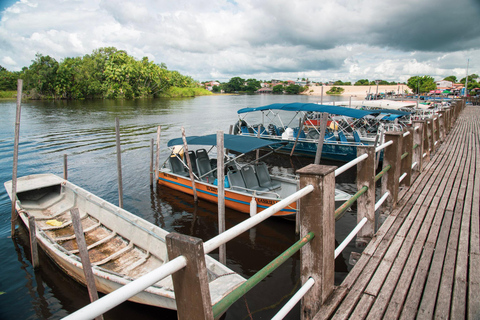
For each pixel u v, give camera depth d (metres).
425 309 2.58
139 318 5.18
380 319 2.44
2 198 10.62
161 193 11.16
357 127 19.12
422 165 7.33
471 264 3.23
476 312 2.51
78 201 8.72
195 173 11.46
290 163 16.36
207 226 8.76
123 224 6.98
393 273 3.07
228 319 5.06
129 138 21.73
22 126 26.17
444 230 4.05
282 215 8.41
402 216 4.52
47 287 6.10
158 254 6.01
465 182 6.24
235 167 10.52
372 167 3.57
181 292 1.41
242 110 18.55
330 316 2.42
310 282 2.36
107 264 6.05
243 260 6.96
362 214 3.76
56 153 17.03
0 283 6.22
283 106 15.43
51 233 7.46
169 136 22.73
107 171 13.77
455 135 13.18
